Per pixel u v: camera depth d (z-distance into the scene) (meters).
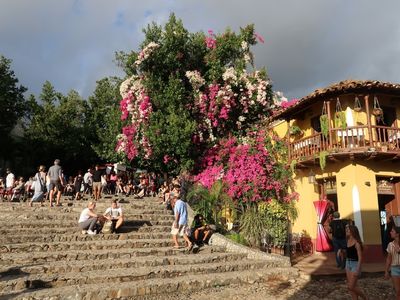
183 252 11.32
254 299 8.31
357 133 13.60
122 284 8.26
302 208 16.02
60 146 29.27
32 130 29.20
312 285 9.65
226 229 14.41
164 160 17.64
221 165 16.33
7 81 27.48
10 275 8.35
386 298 8.59
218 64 18.22
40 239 10.89
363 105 14.80
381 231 14.93
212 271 9.96
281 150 16.38
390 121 15.53
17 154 29.33
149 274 8.98
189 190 16.16
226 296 8.49
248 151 15.78
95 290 7.69
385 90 13.98
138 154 18.25
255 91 18.58
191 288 8.77
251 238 13.23
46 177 15.65
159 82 17.50
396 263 7.03
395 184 14.78
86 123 30.59
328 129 13.98
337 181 14.53
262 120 18.47
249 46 19.23
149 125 17.33
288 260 11.27
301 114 16.77
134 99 17.98
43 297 7.29
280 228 13.71
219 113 17.89
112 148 23.81
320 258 13.44
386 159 13.98
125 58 18.95
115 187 22.83
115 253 10.23
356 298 7.30
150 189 22.02
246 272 10.09
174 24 18.08
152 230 12.92
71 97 30.70
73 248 10.59
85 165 31.44
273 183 15.16
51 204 14.35
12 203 15.31
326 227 14.79
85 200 17.02
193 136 17.41
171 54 17.64
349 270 7.35
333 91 13.84
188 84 18.36
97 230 12.06
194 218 13.28
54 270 8.77
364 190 13.79
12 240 10.57
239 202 14.83
